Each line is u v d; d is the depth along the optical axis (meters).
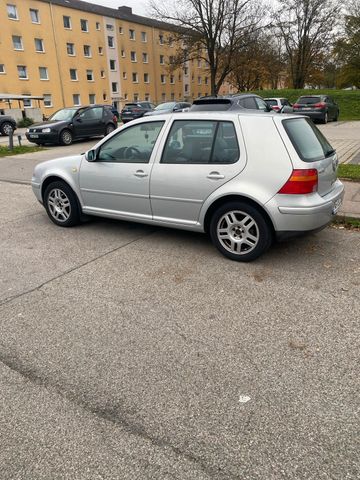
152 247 4.94
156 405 2.38
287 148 3.96
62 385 2.57
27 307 3.56
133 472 1.95
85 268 4.37
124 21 51.16
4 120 22.84
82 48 46.16
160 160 4.66
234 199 4.26
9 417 2.31
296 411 2.30
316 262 4.33
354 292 3.65
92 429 2.21
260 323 3.21
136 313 3.42
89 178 5.30
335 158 4.59
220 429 2.19
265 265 4.29
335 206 4.38
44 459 2.04
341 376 2.58
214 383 2.55
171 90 60.91
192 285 3.90
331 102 23.44
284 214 3.98
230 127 4.23
